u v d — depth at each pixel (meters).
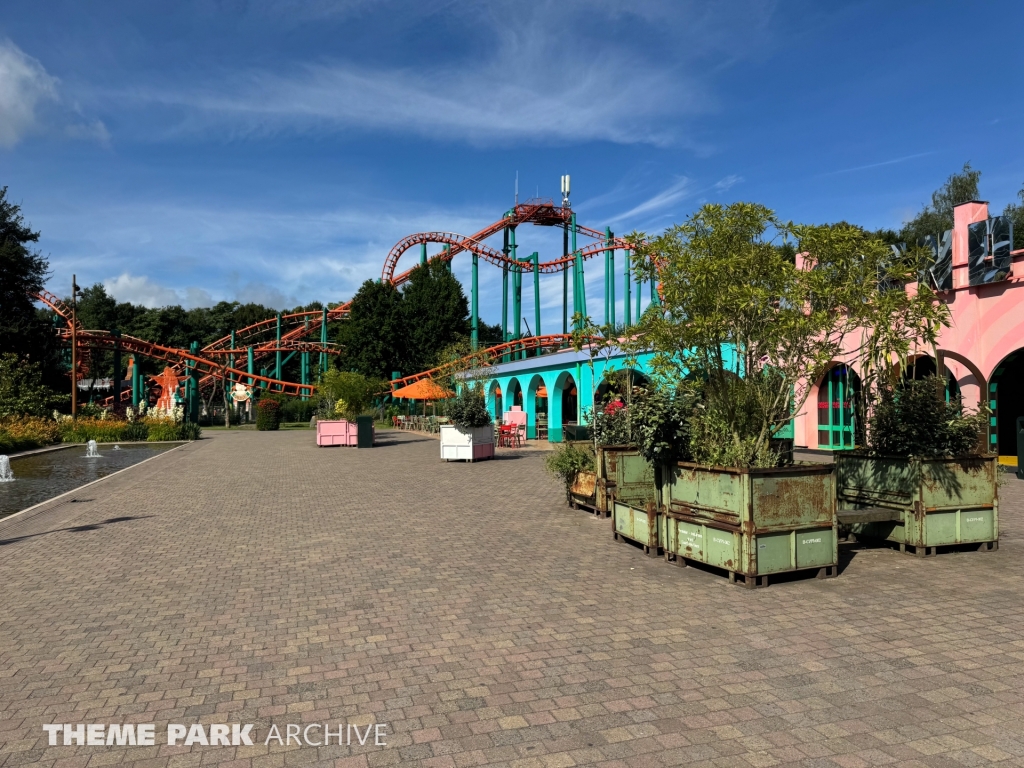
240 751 3.69
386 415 53.66
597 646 5.16
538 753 3.60
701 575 7.18
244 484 15.97
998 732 3.74
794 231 7.65
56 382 46.31
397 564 7.86
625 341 8.93
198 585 7.11
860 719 3.91
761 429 7.93
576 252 55.50
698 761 3.49
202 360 54.31
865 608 5.96
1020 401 18.17
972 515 8.00
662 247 7.73
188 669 4.85
